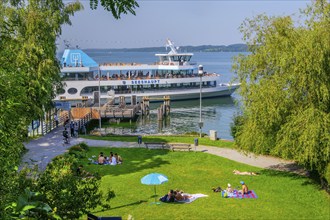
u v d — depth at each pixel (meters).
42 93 41.84
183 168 35.28
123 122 78.88
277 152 28.61
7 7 41.97
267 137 29.64
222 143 46.06
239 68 30.67
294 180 31.05
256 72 29.58
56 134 52.72
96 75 104.44
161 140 49.19
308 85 27.12
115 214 23.41
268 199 26.42
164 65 106.12
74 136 51.53
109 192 15.41
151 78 100.75
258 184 30.12
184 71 108.12
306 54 26.41
